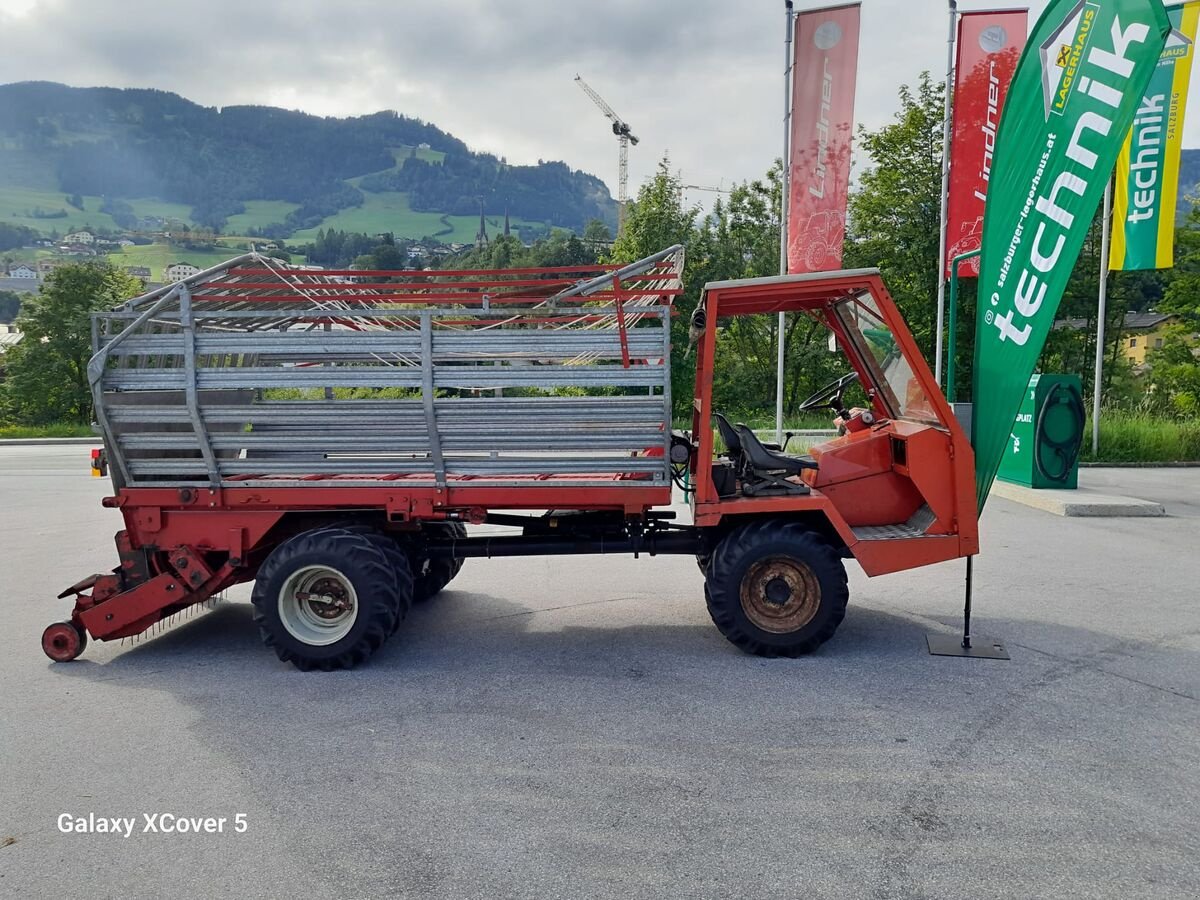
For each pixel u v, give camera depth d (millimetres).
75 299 40719
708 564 5621
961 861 3164
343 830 3438
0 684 5188
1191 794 3664
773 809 3549
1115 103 5090
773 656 5410
